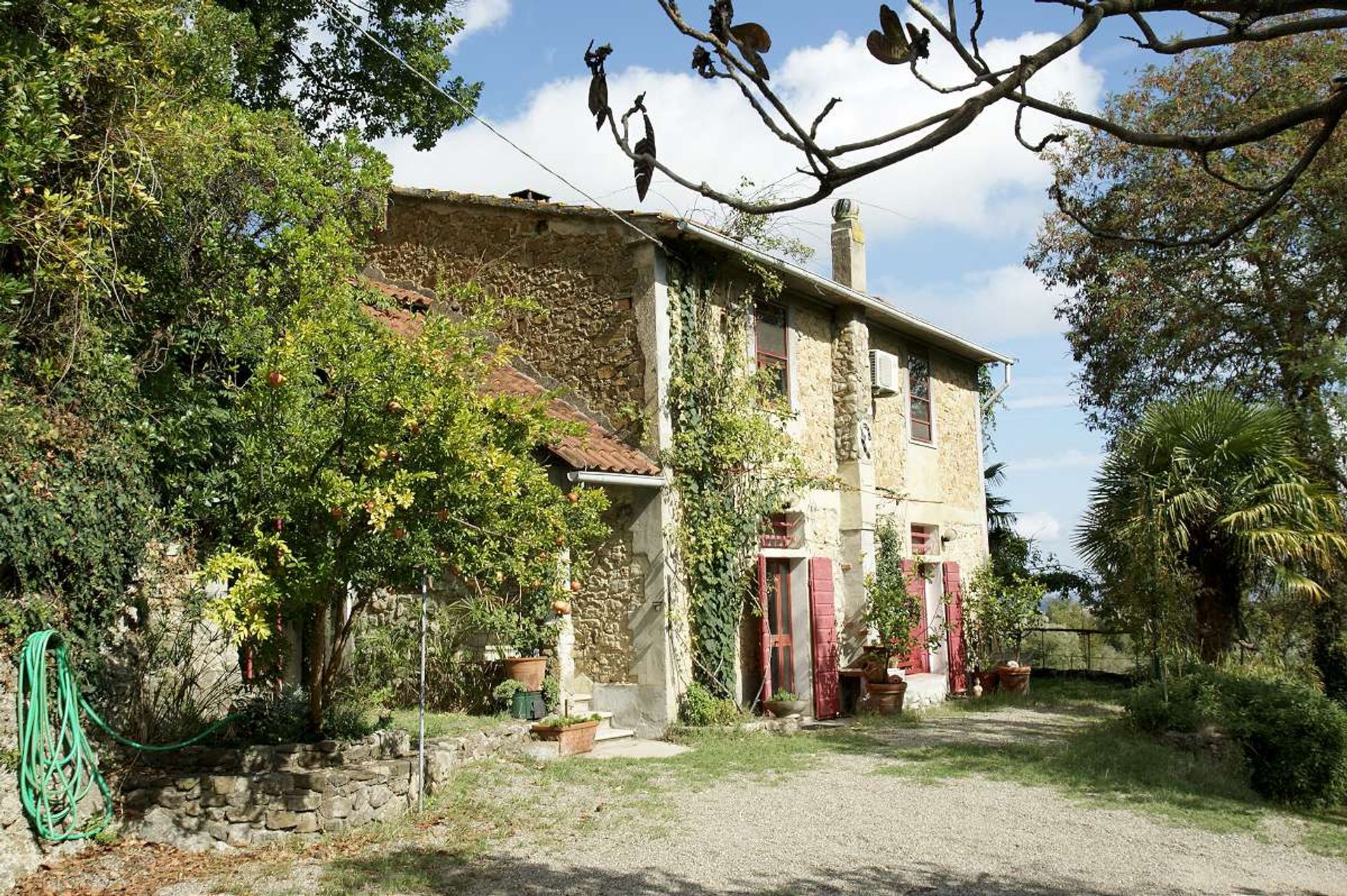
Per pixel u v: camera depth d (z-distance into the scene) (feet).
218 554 21.57
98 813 22.91
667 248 40.16
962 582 58.08
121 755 24.44
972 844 25.40
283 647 24.85
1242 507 41.24
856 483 48.06
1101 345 70.03
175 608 26.71
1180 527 41.19
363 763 25.96
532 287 42.60
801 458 45.27
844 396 48.83
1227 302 61.77
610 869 22.13
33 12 22.94
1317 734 34.81
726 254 42.14
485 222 44.04
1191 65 61.16
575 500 26.21
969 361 62.54
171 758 25.00
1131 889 22.41
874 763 34.65
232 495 25.00
